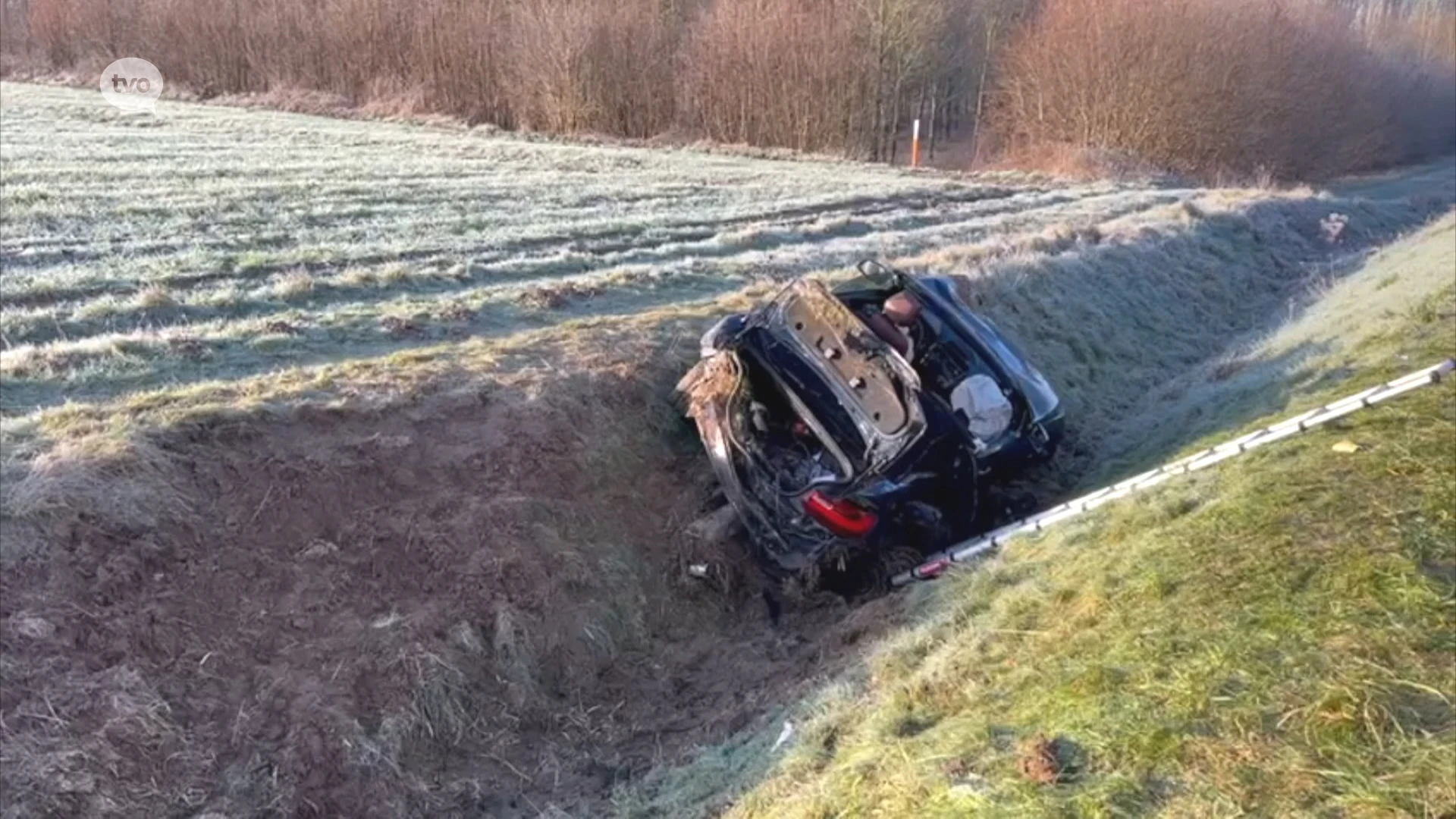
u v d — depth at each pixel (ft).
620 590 24.03
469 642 20.99
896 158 129.08
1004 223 64.18
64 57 145.38
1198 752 13.28
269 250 45.70
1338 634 15.10
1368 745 12.79
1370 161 150.82
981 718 15.81
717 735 20.48
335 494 22.65
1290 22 122.62
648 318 34.68
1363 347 33.53
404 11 126.93
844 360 25.94
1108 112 111.65
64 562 18.78
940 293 32.86
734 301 38.22
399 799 18.60
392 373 27.25
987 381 28.22
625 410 28.81
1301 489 20.35
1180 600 17.38
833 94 117.50
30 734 16.42
